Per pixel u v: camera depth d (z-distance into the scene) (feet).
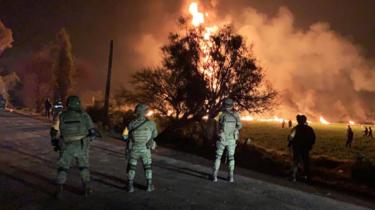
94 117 97.14
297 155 41.73
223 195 28.27
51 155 40.70
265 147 93.81
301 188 36.35
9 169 32.89
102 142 54.49
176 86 80.89
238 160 63.62
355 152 97.81
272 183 35.63
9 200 24.11
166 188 29.17
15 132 58.85
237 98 78.38
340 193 40.93
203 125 77.25
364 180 55.62
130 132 27.27
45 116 99.50
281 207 26.32
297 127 41.55
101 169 34.78
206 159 49.62
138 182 30.60
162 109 82.33
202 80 78.59
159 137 78.38
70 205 23.54
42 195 25.49
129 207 23.80
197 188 29.89
